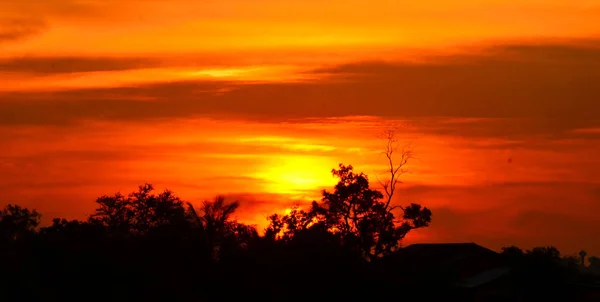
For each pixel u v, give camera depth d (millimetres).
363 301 83812
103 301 73812
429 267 88562
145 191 86438
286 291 82500
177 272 79188
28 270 73125
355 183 93750
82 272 74438
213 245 83375
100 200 85688
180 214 84938
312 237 86438
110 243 78875
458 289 90750
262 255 83938
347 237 90938
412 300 85625
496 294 92750
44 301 71438
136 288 75438
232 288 80812
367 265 86625
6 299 70062
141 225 85500
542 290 93625
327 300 82938
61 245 76250
